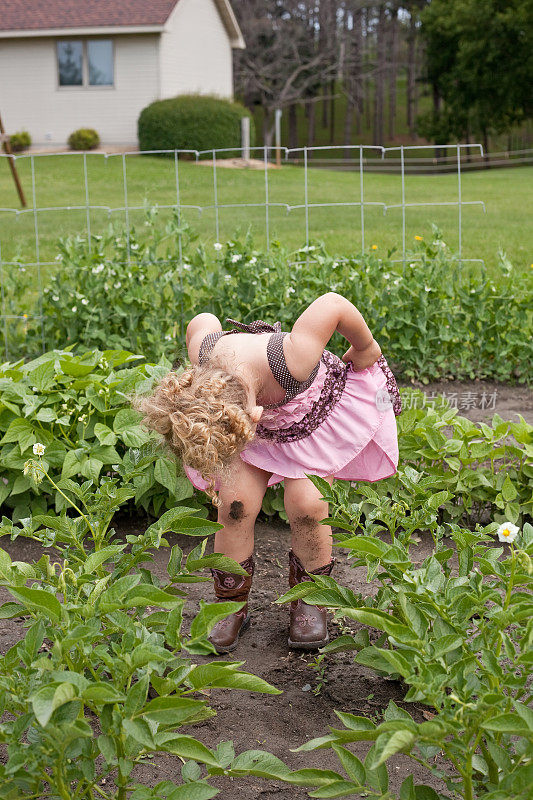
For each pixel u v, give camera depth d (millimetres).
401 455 3410
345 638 2252
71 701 1580
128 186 16438
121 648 1761
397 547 1975
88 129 22281
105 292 5211
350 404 2605
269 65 32656
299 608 2734
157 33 22031
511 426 3467
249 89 33000
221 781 2170
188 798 1640
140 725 1585
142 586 1750
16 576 1980
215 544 2730
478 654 2080
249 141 22109
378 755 1527
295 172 19703
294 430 2561
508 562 1971
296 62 33062
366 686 2537
